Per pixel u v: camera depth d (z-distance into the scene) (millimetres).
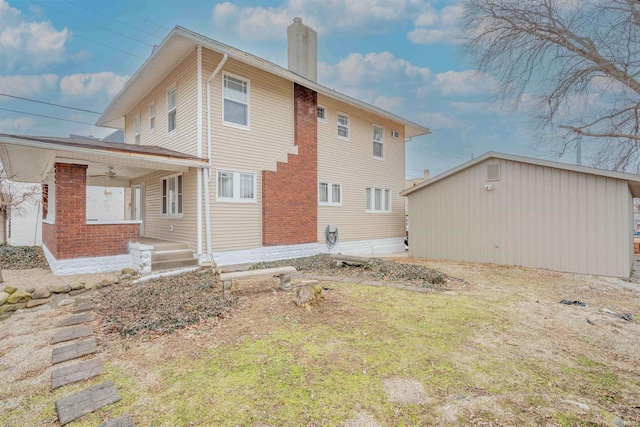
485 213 10242
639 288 6941
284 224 10570
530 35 9969
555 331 4160
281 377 2924
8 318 4680
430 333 3988
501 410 2447
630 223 9062
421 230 11781
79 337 3912
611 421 2314
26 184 12734
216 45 8250
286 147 10789
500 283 7207
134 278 6930
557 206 8953
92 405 2541
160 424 2312
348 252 13227
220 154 9102
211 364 3189
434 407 2482
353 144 13609
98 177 12375
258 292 5824
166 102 10289
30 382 2939
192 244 8898
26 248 11016
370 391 2699
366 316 4590
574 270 8625
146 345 3646
